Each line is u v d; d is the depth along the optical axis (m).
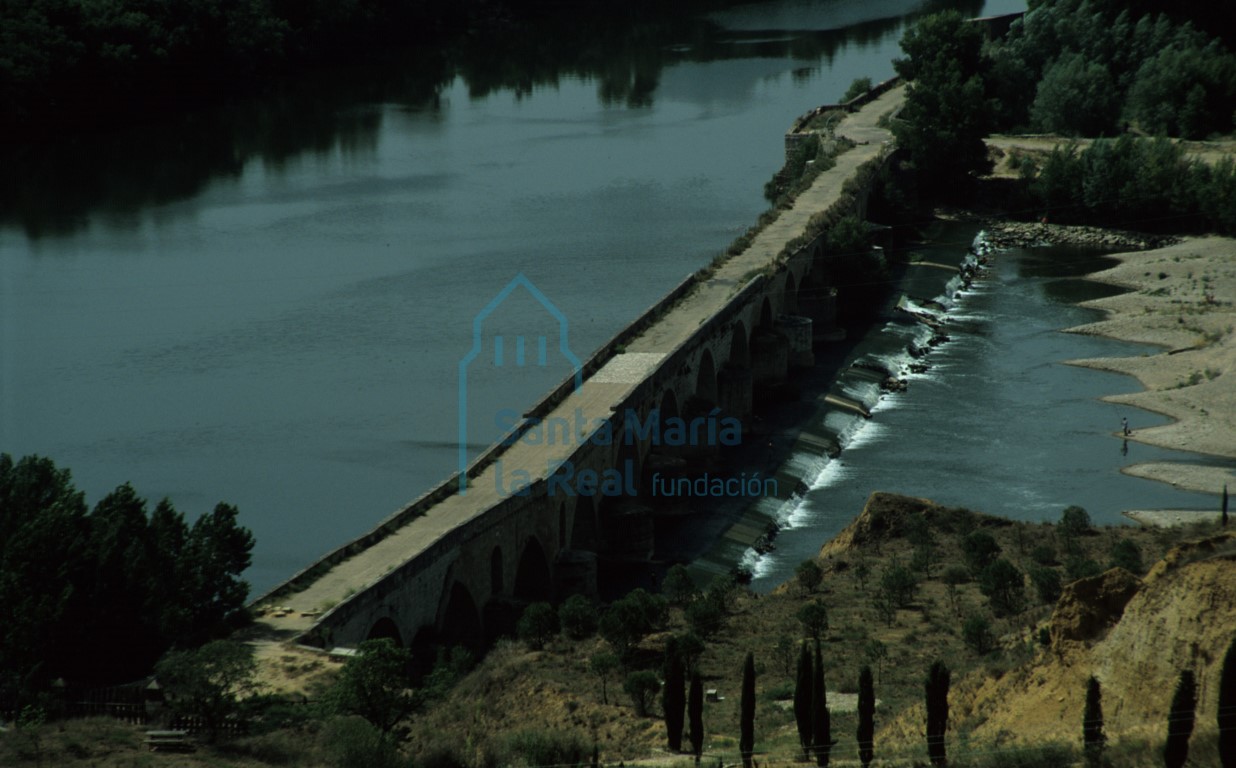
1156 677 124.69
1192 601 123.94
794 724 153.00
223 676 145.25
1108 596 138.12
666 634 187.75
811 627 185.88
